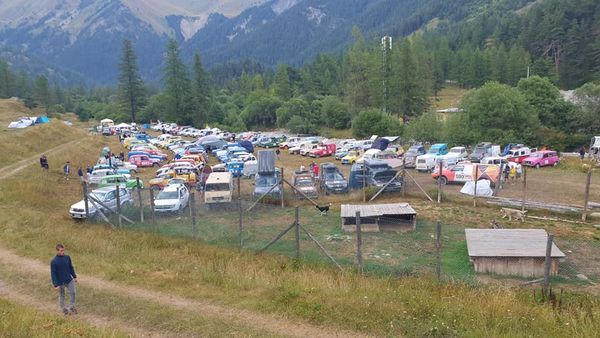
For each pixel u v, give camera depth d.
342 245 19.70
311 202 27.17
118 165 47.38
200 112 120.88
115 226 21.92
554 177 38.47
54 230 20.75
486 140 58.28
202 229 21.75
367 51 112.75
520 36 147.25
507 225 22.69
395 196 29.58
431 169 42.62
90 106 162.00
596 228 22.05
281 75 140.25
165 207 24.92
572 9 137.88
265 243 19.30
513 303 11.92
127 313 12.05
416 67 99.12
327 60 158.25
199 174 41.56
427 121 66.81
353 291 12.88
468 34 188.38
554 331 10.23
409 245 19.78
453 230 22.02
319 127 103.44
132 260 16.66
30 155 49.69
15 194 28.41
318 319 11.25
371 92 102.56
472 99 61.59
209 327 11.09
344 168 48.12
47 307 12.80
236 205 27.30
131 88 129.12
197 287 13.75
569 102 66.00
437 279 14.28
